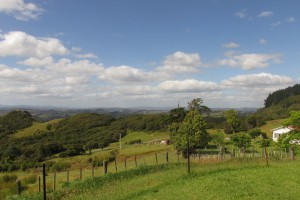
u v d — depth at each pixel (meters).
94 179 31.16
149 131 161.62
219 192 21.86
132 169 34.59
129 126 178.88
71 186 29.78
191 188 23.42
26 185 40.56
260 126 136.25
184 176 27.89
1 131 192.12
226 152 67.00
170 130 82.12
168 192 22.91
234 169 30.66
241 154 56.94
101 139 155.75
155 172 33.25
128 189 25.14
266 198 20.22
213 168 31.00
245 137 68.06
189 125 65.88
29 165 87.88
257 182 24.36
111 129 178.50
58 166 75.88
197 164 36.53
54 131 190.38
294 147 41.31
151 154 76.81
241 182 24.47
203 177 27.05
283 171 28.42
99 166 70.38
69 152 120.69
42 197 26.64
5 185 40.19
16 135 186.38
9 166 87.38
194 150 69.88
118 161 72.50
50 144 133.00
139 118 190.38
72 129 190.62
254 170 29.34
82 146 134.50
